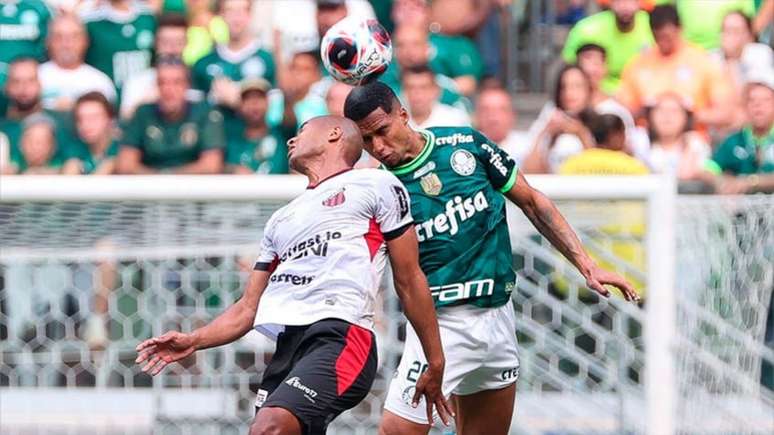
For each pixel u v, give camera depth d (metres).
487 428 18.55
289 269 15.98
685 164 31.38
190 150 30.92
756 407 24.48
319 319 15.70
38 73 32.34
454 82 33.84
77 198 22.95
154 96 31.38
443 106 31.67
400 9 33.25
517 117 35.88
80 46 32.72
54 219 23.72
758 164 31.23
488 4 34.94
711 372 24.47
